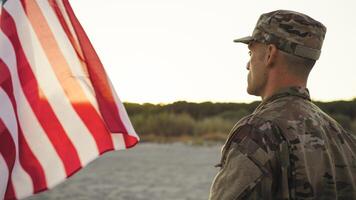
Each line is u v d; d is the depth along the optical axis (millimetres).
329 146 2799
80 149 3658
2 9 3721
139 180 23906
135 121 59906
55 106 3674
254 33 2947
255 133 2688
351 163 2854
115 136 3707
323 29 2902
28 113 3639
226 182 2646
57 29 3748
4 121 3521
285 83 2869
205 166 31266
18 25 3715
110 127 3678
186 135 59531
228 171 2660
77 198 18250
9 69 3621
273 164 2650
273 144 2668
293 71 2865
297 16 2855
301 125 2742
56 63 3721
